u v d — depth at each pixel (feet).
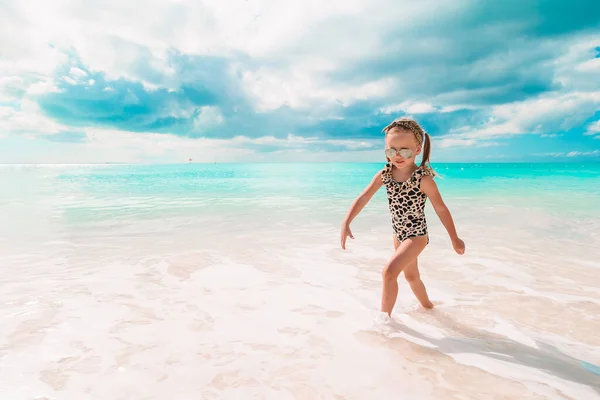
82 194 39.88
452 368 6.57
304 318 8.79
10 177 79.82
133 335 7.73
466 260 14.30
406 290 11.21
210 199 35.09
